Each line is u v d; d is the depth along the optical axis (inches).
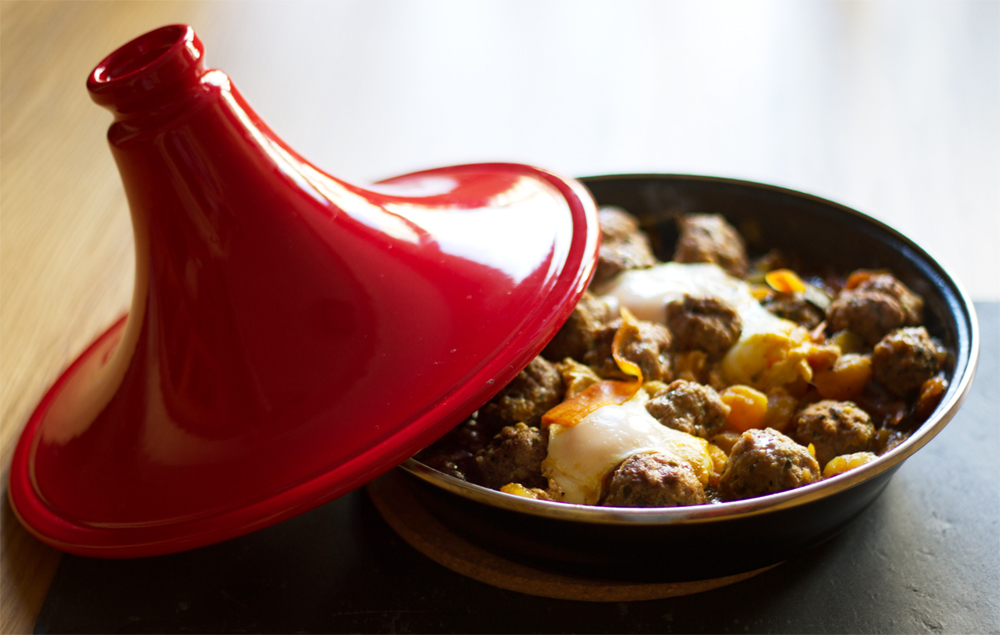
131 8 42.2
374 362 23.5
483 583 26.2
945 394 25.4
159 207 23.2
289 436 23.4
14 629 25.8
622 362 25.9
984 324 31.5
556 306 24.2
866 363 26.8
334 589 26.3
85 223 33.1
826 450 25.3
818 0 58.7
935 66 50.6
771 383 26.9
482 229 25.7
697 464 24.5
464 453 25.7
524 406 25.6
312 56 51.4
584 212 26.5
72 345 30.2
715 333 26.9
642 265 29.3
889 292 27.6
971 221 38.4
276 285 23.4
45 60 36.5
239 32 50.9
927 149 43.6
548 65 52.6
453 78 50.9
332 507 28.1
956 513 26.8
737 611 25.4
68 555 27.4
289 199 23.5
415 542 26.9
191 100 22.9
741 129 46.2
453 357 23.7
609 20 57.7
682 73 51.5
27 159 33.4
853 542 26.4
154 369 24.2
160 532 23.3
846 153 43.9
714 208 31.8
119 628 25.9
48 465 25.5
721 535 22.9
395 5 58.4
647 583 24.7
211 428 23.7
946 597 25.3
